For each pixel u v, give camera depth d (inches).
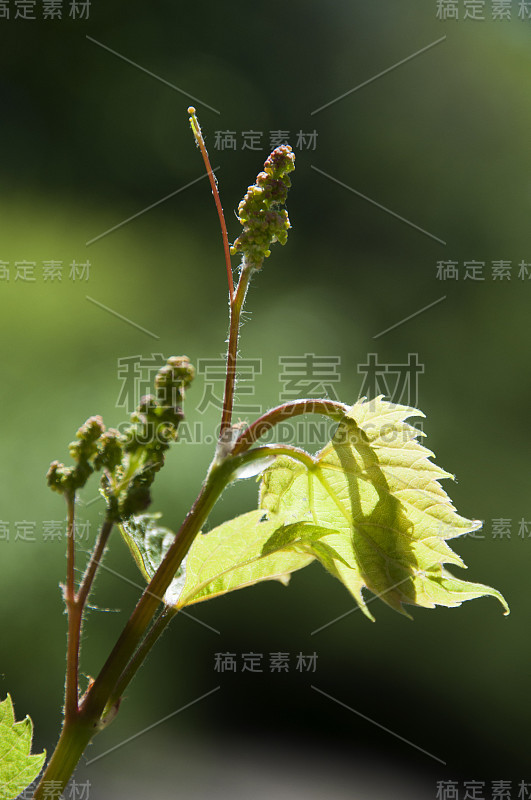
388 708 70.9
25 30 122.9
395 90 131.6
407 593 20.6
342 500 20.7
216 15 132.8
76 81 124.3
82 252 95.1
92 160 118.6
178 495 69.0
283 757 64.4
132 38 128.4
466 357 97.5
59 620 65.7
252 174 121.4
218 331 90.4
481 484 83.2
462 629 74.4
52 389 76.0
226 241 20.2
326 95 131.8
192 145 121.9
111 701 19.6
